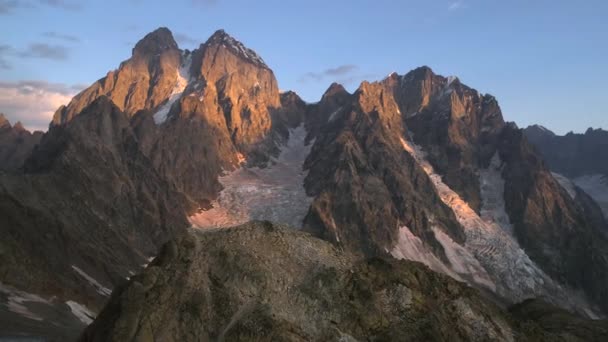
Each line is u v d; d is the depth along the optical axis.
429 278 53.53
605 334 72.25
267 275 47.97
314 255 51.34
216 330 44.56
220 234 51.12
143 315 43.72
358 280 49.53
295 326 45.06
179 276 46.50
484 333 50.97
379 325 47.22
